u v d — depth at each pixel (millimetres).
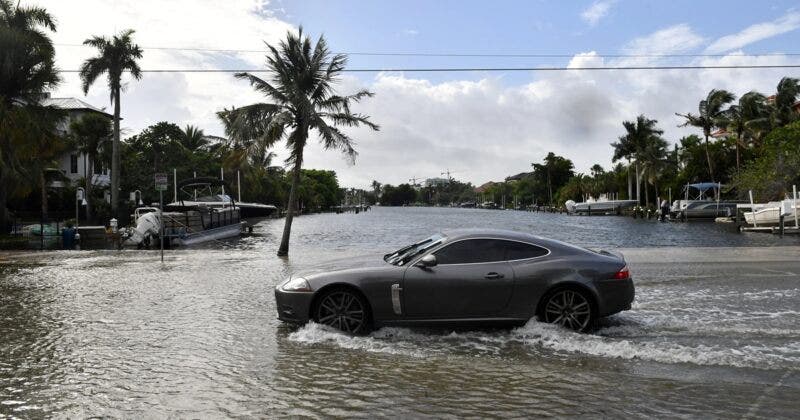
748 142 65688
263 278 12727
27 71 27406
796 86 59719
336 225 60250
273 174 86125
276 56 18828
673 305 9062
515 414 4496
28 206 44469
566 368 5723
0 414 4559
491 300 7102
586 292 7152
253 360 6062
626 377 5418
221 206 38781
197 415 4516
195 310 8938
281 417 4465
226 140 20281
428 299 7090
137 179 53531
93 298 10070
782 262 14703
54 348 6602
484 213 134500
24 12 27188
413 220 78938
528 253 7328
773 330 7340
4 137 25688
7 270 14508
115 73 36031
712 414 4469
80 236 29828
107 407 4703
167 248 27656
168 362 6008
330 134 18312
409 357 6168
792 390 5020
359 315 7227
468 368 5742
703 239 32750
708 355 6102
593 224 59156
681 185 77375
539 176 139250
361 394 4984
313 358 6125
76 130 45375
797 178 43562
